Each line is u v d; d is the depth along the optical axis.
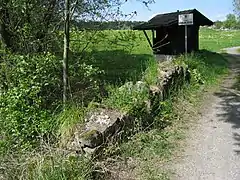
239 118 7.02
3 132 5.01
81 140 4.38
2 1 6.46
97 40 7.10
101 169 4.21
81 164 3.98
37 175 3.71
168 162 4.83
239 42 39.50
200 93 9.32
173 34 18.59
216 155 5.10
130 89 6.14
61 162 3.88
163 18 19.36
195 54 15.27
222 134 6.03
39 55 6.12
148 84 6.77
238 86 10.58
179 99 7.86
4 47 6.06
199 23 19.50
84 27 6.94
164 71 8.12
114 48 7.36
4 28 6.84
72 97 5.91
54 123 5.11
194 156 5.06
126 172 4.45
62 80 6.22
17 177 3.85
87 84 6.79
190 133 6.06
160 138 5.59
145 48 15.72
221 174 4.48
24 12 6.55
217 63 15.96
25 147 4.69
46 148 4.35
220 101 8.59
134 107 5.54
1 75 5.88
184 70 9.42
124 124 5.15
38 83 5.56
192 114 7.21
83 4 6.38
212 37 49.44
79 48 7.07
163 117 6.45
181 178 4.38
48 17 6.89
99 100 5.93
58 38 6.83
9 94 5.38
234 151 5.24
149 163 4.73
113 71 10.47
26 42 6.76
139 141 5.27
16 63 5.84
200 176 4.44
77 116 4.94
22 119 5.16
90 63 8.19
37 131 4.91
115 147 4.70
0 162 4.10
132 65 11.76
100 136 4.50
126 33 7.14
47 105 5.79
